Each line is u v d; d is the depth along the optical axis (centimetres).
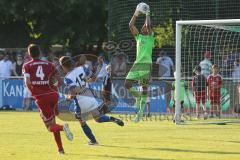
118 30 5500
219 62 4438
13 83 5019
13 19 6488
